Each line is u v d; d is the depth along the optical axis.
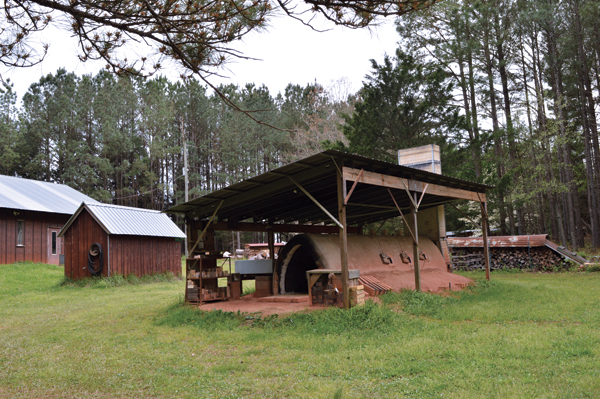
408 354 5.57
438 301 9.82
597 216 24.11
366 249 12.31
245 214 13.71
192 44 4.04
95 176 45.47
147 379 5.11
